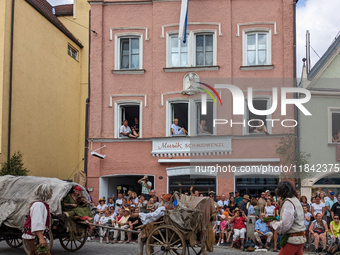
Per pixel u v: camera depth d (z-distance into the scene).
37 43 17.92
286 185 5.40
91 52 17.62
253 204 11.39
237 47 16.80
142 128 17.09
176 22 17.16
